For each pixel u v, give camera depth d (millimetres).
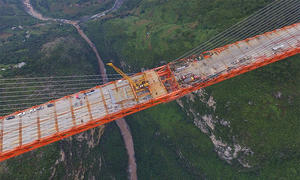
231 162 134000
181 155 155750
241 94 123938
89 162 138875
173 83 102188
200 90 140875
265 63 104562
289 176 115562
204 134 149000
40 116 95688
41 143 90875
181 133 158625
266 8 134875
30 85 142625
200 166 146125
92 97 99562
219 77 99375
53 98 141375
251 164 123375
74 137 135250
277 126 114938
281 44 107312
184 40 165625
